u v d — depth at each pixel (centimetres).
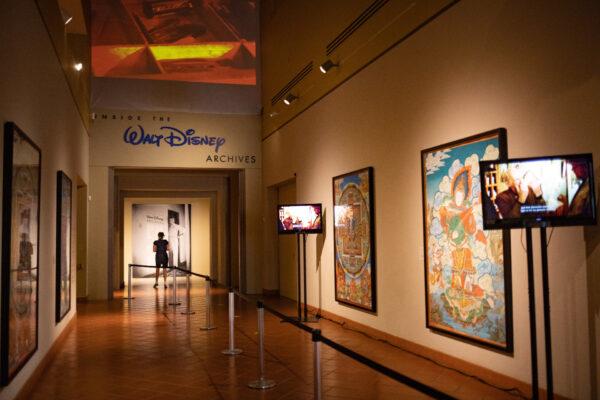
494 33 543
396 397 507
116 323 975
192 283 1872
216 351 722
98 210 1359
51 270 682
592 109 431
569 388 449
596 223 394
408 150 703
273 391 534
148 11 1423
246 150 1448
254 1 1477
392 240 745
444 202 616
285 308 1143
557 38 465
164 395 526
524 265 502
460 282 589
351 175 866
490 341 541
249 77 1458
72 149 929
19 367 466
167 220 2258
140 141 1386
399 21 726
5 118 434
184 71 1426
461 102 595
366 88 827
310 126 1075
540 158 404
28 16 528
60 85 766
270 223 1394
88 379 590
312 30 1059
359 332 841
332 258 961
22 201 482
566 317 454
